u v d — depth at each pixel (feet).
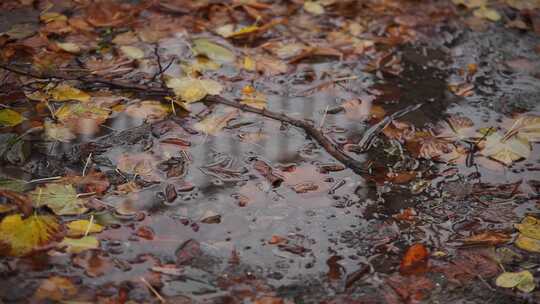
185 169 6.51
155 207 6.33
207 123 6.76
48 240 6.14
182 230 6.25
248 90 6.98
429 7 7.85
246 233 6.26
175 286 6.05
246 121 6.80
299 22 7.59
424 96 7.07
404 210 6.42
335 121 6.85
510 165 6.69
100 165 6.49
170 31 7.39
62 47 7.14
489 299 6.09
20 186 6.34
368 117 6.89
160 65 7.01
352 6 7.79
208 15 7.56
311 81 7.11
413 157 6.68
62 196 6.31
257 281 6.09
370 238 6.29
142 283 6.04
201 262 6.14
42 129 6.64
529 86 7.22
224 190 6.43
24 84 6.89
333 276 6.13
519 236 6.34
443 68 7.30
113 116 6.76
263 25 7.52
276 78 7.11
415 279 6.14
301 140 6.72
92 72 7.01
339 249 6.24
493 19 7.77
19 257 6.08
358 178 6.55
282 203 6.40
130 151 6.57
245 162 6.57
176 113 6.81
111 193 6.37
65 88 6.88
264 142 6.69
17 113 6.70
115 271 6.07
